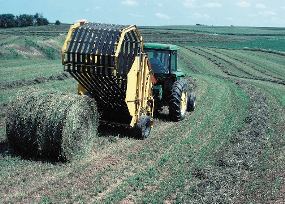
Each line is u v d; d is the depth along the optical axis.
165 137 12.50
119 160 10.14
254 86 26.77
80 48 10.64
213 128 14.02
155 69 14.39
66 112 9.43
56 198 7.80
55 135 9.40
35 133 9.47
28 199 7.68
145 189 8.61
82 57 10.63
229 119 15.52
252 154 11.54
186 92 15.09
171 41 80.88
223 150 11.62
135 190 8.51
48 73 25.88
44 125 9.39
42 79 23.30
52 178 8.70
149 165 9.99
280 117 17.00
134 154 10.61
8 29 93.81
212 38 96.81
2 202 7.48
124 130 12.73
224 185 9.17
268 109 18.53
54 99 9.59
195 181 9.31
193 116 15.73
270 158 11.38
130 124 11.70
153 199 8.12
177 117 14.55
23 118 9.49
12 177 8.58
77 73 10.88
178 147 11.59
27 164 9.36
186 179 9.34
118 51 10.45
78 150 9.99
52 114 9.38
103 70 10.59
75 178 8.81
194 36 98.12
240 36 114.62
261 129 14.30
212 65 42.22
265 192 8.98
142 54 11.96
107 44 10.55
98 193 8.24
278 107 19.48
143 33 98.75
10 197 7.70
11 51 37.66
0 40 45.34
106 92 11.50
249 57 51.19
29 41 45.69
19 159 9.62
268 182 9.58
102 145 11.14
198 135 13.02
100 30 10.76
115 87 11.21
